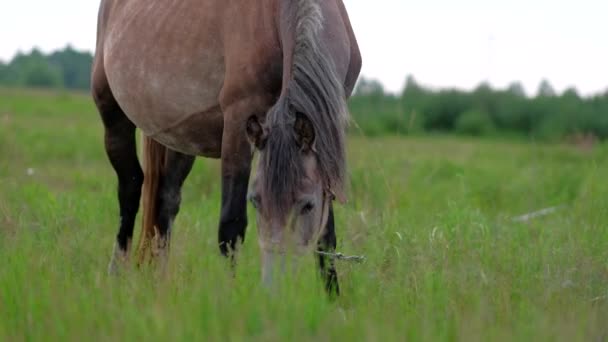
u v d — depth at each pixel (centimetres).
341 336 651
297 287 725
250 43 923
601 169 2267
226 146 930
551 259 1017
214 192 1711
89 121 4575
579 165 2555
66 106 5900
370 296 834
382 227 1191
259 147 790
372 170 1644
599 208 1348
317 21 861
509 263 988
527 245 1108
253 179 787
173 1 1043
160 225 1174
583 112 5081
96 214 1329
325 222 812
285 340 632
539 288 877
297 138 783
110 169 2438
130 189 1211
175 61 1002
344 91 916
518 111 5566
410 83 6000
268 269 761
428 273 869
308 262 776
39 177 2200
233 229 923
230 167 928
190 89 992
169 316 679
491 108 5669
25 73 13512
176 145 1080
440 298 798
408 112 5331
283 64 887
